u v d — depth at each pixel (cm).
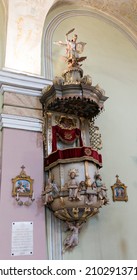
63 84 459
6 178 421
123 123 574
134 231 490
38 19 532
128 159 545
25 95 487
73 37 563
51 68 551
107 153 530
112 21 690
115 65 629
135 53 679
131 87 624
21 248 393
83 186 412
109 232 470
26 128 465
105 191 430
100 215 475
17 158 440
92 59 607
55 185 418
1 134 457
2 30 540
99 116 554
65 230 440
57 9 626
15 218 405
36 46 531
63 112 506
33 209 420
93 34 642
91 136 511
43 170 451
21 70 506
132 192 520
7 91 477
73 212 412
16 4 512
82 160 427
